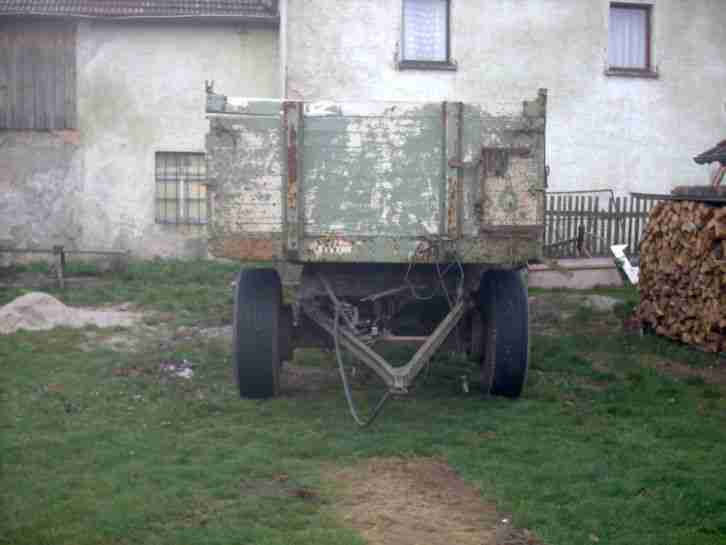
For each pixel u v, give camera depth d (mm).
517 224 7391
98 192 18062
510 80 17625
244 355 7762
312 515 5379
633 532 5176
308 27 16969
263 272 8094
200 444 6645
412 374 6934
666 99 18141
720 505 5570
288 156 7227
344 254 7344
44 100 17906
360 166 7332
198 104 18094
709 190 10406
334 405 7867
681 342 10922
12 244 18000
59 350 9766
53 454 6332
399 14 17125
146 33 17922
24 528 5051
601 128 17953
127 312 12555
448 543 5023
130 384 8398
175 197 18234
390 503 5605
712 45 18234
